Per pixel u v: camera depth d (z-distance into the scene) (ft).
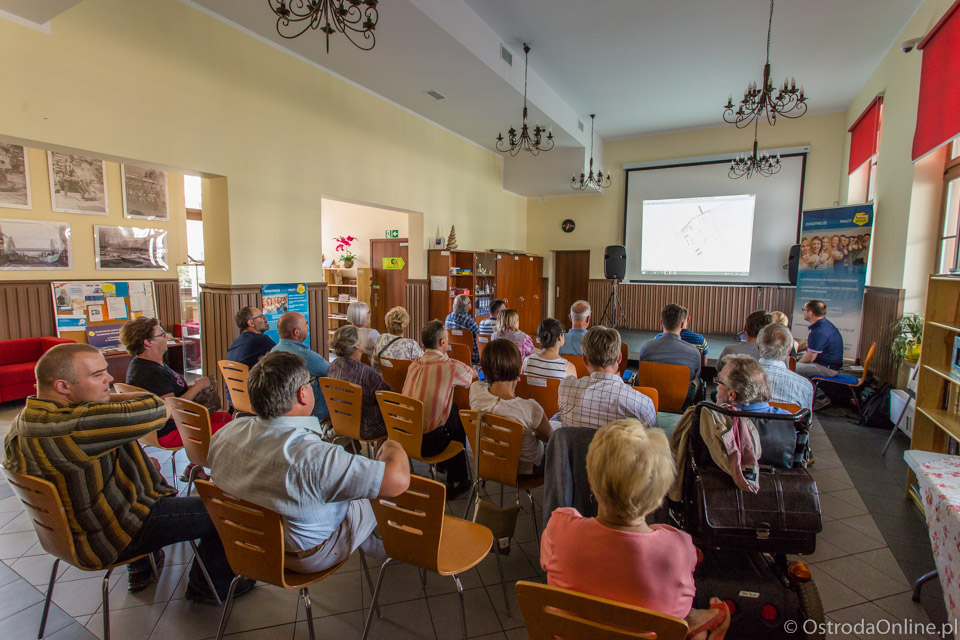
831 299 19.76
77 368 5.26
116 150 11.01
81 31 10.30
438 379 8.74
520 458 7.45
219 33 13.21
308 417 5.08
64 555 5.27
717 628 4.31
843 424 14.39
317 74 16.46
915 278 15.10
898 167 16.22
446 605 6.55
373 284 27.73
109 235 19.36
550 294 34.55
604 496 3.71
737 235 27.89
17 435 5.19
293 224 15.89
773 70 19.71
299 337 10.78
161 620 6.21
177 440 8.93
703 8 15.01
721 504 5.33
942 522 5.70
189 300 22.34
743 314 28.09
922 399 9.43
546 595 3.44
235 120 13.80
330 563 5.31
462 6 14.55
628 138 30.60
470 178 26.63
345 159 17.88
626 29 16.38
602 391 6.66
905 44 14.23
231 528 4.97
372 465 4.70
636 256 30.96
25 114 9.50
